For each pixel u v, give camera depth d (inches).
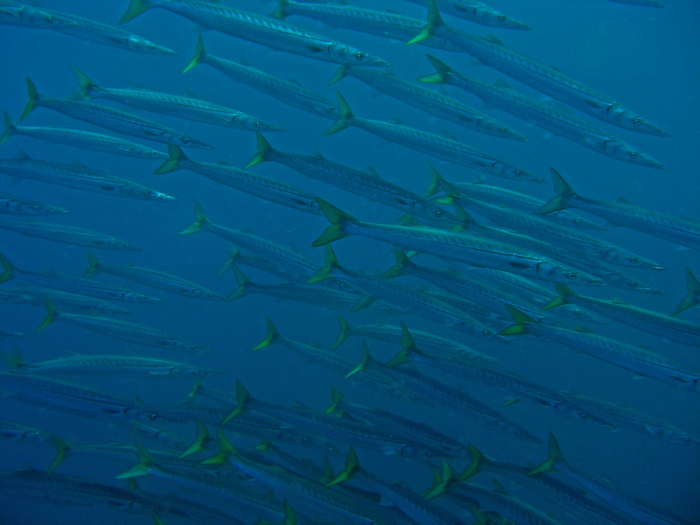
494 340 259.6
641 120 240.1
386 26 268.2
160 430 264.2
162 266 1220.5
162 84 1286.9
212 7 252.2
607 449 633.0
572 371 741.3
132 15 252.4
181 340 328.2
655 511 201.5
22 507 501.4
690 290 211.0
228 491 231.6
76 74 276.2
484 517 200.5
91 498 250.1
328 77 1217.4
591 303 219.6
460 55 1202.0
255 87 286.2
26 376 250.1
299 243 1195.3
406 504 208.7
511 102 255.6
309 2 273.7
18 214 308.8
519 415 651.5
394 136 281.3
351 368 278.4
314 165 254.2
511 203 292.5
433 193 268.8
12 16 264.1
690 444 227.9
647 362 210.8
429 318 252.4
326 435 242.7
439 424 633.6
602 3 1370.6
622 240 1091.3
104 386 785.6
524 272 211.8
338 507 207.3
